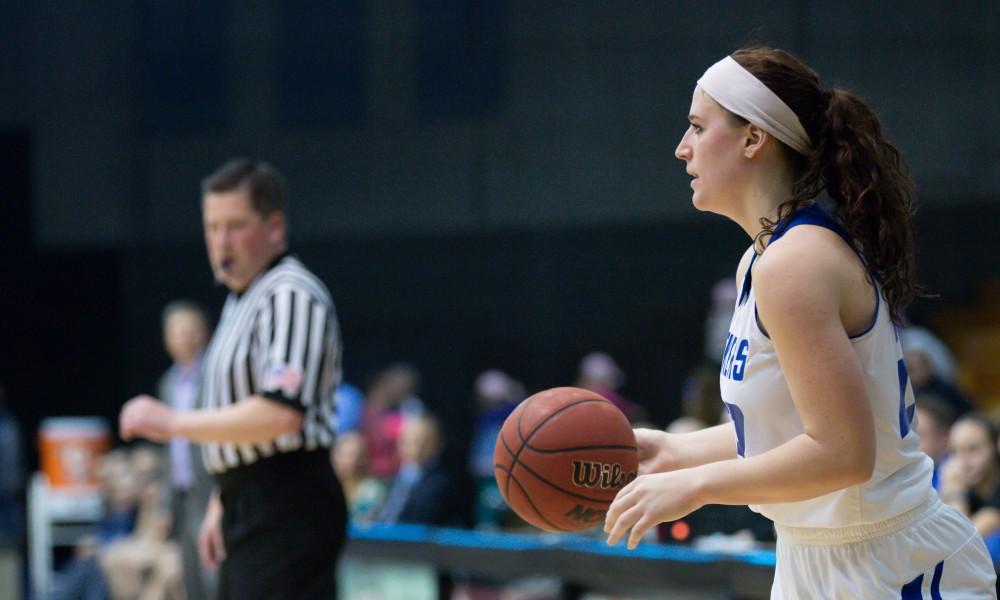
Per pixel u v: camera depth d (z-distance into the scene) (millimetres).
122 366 23094
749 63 4086
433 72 22594
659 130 21547
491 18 22359
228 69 23078
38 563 14859
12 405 23031
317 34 22938
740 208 4195
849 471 3697
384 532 10953
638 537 3846
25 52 23188
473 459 18328
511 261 22266
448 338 22516
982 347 19812
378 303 22750
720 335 15250
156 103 23203
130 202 23203
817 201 4133
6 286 23188
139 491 14477
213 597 9086
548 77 22078
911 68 20406
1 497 14656
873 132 4129
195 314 12742
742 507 8500
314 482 6758
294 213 22953
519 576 9461
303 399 6531
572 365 21938
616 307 21781
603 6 21781
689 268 21406
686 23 21375
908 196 4172
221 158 23047
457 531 10383
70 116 23234
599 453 4395
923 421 8938
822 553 4148
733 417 4195
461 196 22469
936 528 4129
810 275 3768
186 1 23172
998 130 20156
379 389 17078
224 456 6766
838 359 3721
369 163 22781
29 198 23234
